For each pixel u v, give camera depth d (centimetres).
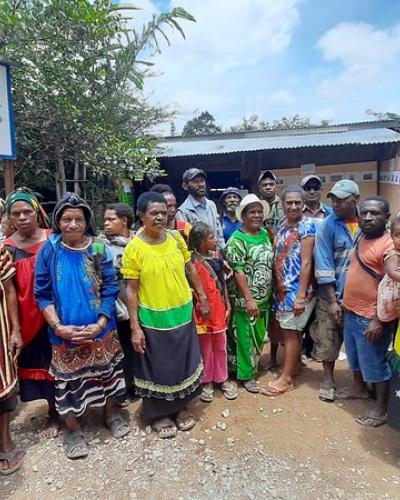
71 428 263
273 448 255
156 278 261
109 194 893
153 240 268
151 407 271
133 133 904
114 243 315
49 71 616
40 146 732
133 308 266
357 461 242
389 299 244
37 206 273
